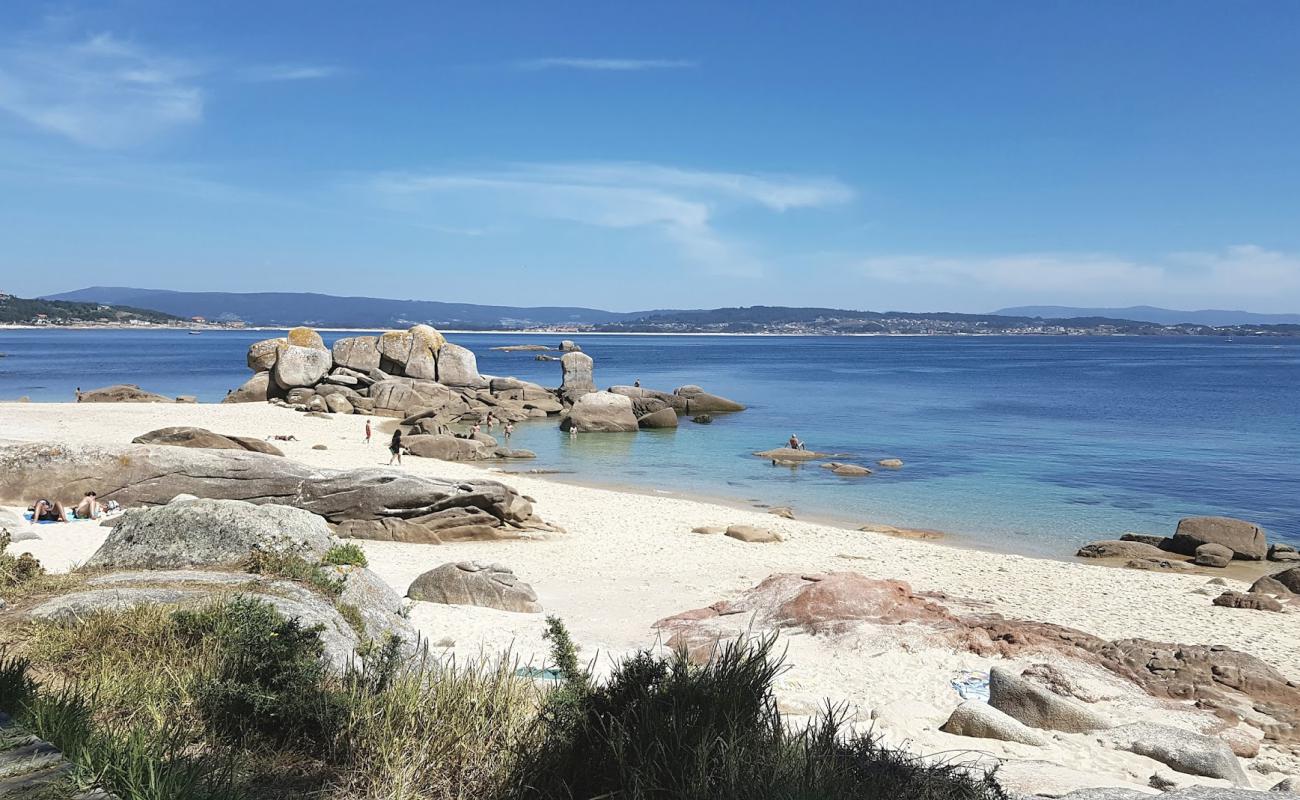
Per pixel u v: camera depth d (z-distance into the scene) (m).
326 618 8.49
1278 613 18.08
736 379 103.75
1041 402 74.00
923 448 46.25
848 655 13.09
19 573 8.88
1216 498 33.25
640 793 4.49
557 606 16.66
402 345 62.03
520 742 5.22
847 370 124.12
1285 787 7.60
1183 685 12.51
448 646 11.79
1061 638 14.55
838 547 23.81
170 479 22.77
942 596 18.52
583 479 36.62
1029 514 30.38
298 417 50.62
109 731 4.77
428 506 23.38
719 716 5.06
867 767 5.04
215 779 4.65
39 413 46.16
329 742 5.34
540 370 118.94
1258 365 146.00
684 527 26.17
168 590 8.46
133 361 121.62
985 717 9.83
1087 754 9.29
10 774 4.11
